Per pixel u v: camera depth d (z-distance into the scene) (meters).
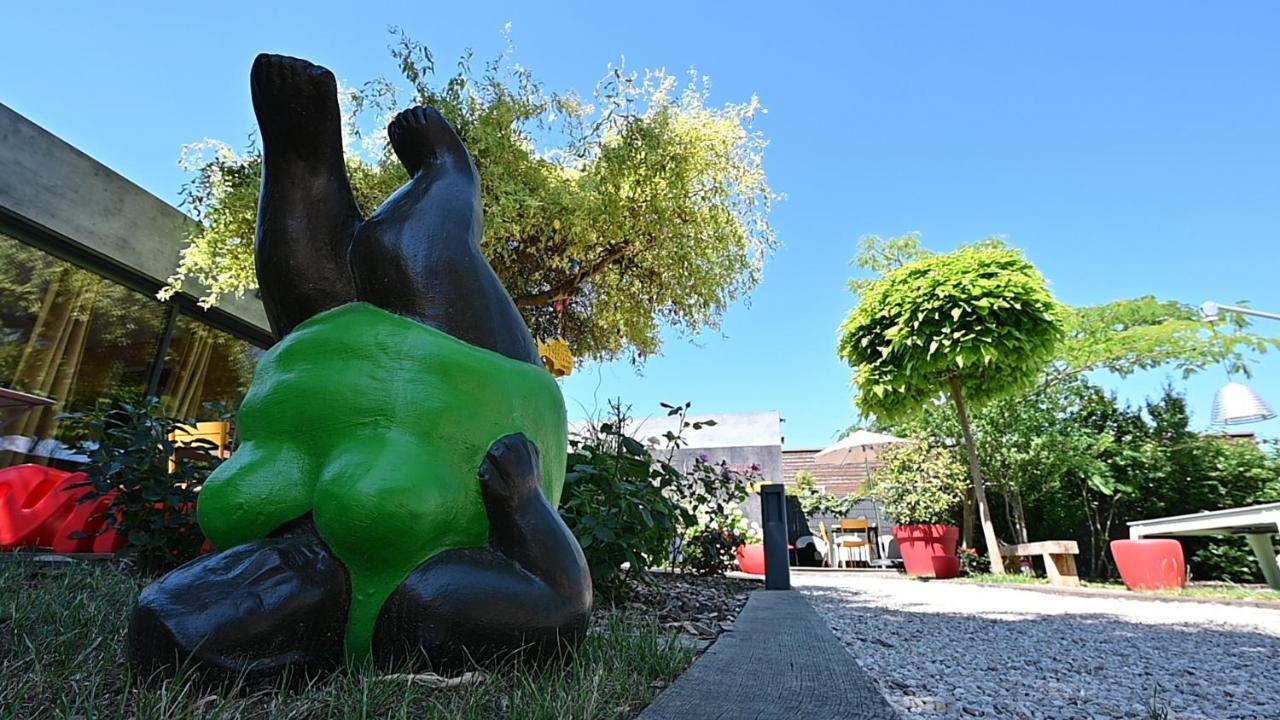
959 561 9.03
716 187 7.73
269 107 1.92
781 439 13.88
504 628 1.50
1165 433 10.63
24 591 2.22
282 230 1.93
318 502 1.52
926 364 8.98
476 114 6.59
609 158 6.84
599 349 9.02
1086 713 1.91
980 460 10.27
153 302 7.18
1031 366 8.98
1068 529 10.73
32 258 6.18
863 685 1.64
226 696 1.32
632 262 7.66
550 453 1.86
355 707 1.24
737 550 7.24
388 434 1.57
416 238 1.86
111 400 6.65
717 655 2.06
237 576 1.42
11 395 4.19
